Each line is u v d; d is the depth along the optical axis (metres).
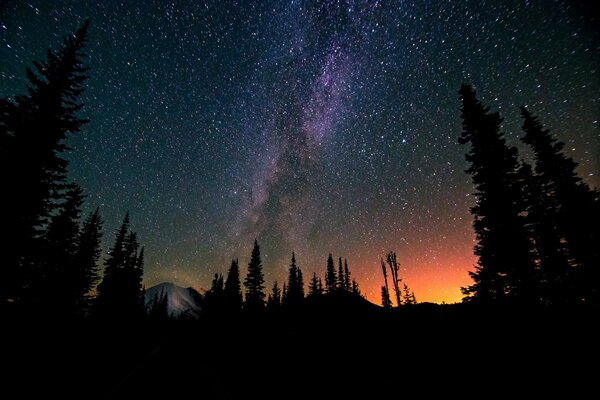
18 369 10.86
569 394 7.15
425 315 17.73
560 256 14.69
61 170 14.16
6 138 12.88
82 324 21.38
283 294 55.81
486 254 13.09
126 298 31.47
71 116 14.62
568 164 16.31
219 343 20.27
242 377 11.94
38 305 14.23
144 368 9.98
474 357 10.27
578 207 15.21
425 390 9.00
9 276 12.53
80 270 24.25
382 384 10.05
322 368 12.73
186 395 8.49
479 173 14.08
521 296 11.84
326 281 53.03
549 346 9.52
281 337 20.64
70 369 11.87
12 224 12.66
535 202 16.30
